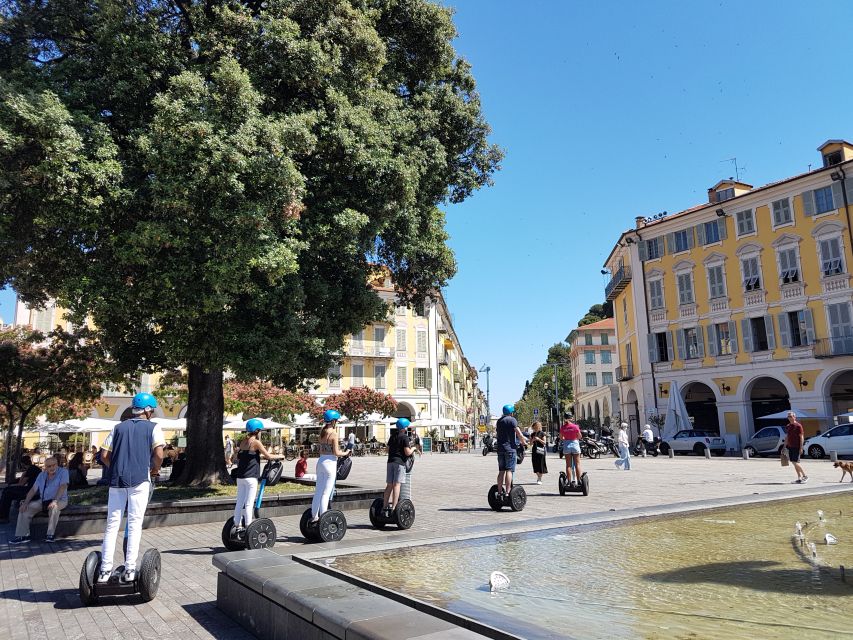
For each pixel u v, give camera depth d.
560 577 4.06
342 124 11.04
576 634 2.72
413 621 3.01
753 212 34.75
